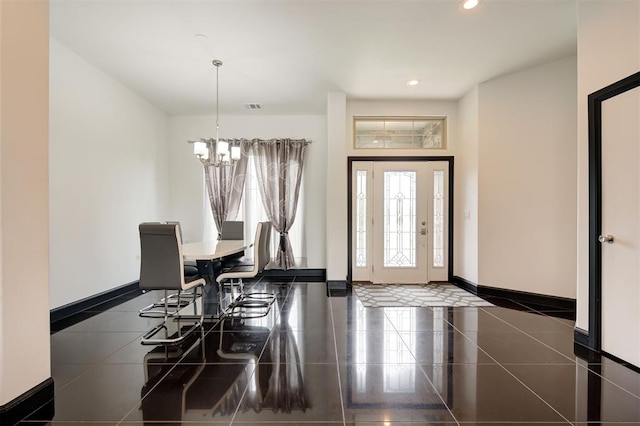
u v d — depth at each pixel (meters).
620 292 2.19
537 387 1.87
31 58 1.64
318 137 5.41
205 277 3.38
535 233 3.66
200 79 3.98
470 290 4.32
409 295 4.05
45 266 1.72
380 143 4.97
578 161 2.48
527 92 3.71
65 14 2.65
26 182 1.61
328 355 2.32
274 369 2.11
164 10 2.61
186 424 1.56
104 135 3.81
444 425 1.55
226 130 5.41
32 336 1.64
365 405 1.71
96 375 2.03
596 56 2.32
